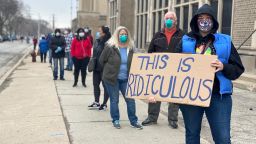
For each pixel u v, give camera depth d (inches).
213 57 175.0
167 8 879.1
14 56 1417.3
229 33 621.6
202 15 177.5
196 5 728.3
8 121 325.7
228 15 625.3
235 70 176.1
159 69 192.7
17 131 291.7
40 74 708.7
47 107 382.3
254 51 561.3
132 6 1217.4
